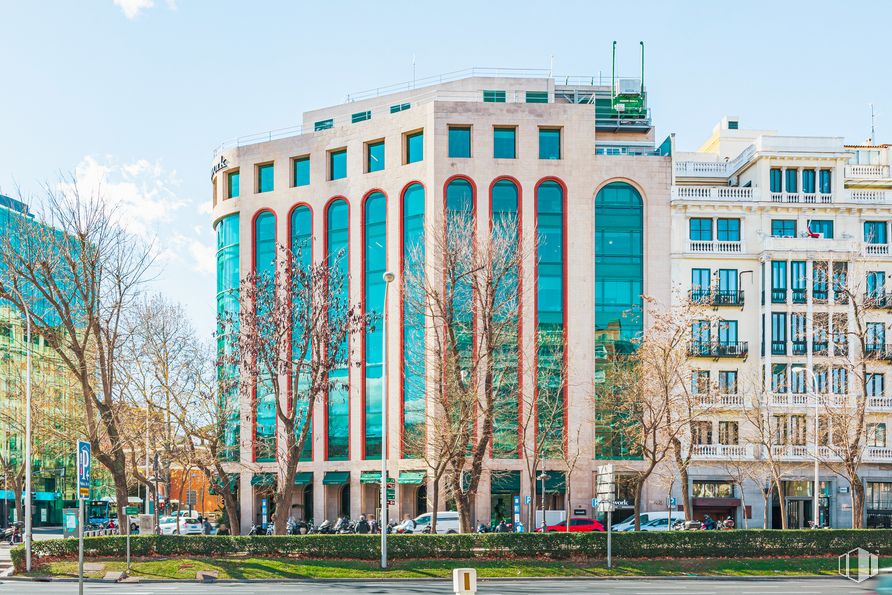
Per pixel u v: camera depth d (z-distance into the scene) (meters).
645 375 52.50
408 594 31.48
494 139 68.50
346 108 82.00
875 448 64.25
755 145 68.31
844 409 54.47
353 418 68.06
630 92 80.50
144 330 50.75
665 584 35.91
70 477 101.50
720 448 64.00
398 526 57.62
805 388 65.25
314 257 71.69
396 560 39.84
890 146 74.56
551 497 66.06
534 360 58.88
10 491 97.56
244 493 70.12
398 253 68.50
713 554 41.38
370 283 69.56
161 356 49.31
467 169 67.81
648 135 79.75
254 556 40.09
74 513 24.28
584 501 65.00
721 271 67.56
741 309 66.88
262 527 64.00
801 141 67.94
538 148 68.44
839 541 42.38
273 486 68.12
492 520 64.56
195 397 48.44
